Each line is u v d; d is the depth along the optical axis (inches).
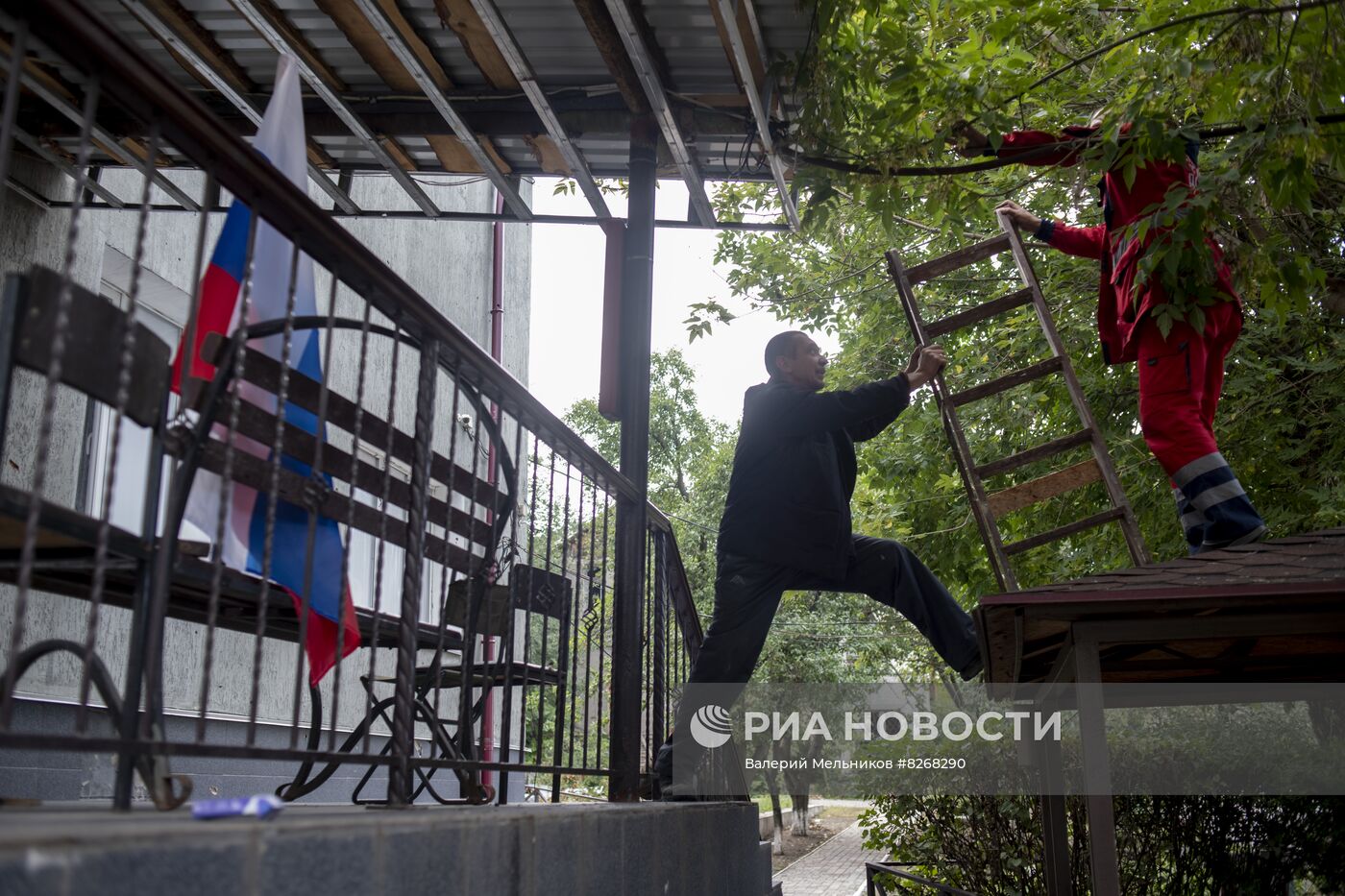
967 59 195.5
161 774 78.3
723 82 194.5
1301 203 169.2
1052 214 334.3
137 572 79.0
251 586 100.1
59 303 65.9
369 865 71.5
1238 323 175.2
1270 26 171.9
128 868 52.1
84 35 64.9
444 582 132.1
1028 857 263.1
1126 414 334.3
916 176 203.0
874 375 403.5
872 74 190.1
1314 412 294.7
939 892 275.4
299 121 123.7
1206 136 184.5
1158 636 150.9
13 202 209.5
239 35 185.3
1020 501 181.6
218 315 108.6
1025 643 178.5
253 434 94.5
